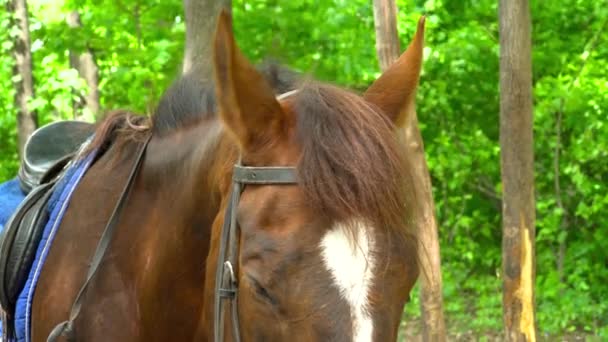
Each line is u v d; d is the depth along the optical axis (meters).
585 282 11.19
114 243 3.46
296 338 2.52
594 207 10.84
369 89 2.96
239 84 2.77
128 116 3.78
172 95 3.52
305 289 2.51
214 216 3.12
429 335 7.27
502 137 7.17
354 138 2.60
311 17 9.66
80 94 12.09
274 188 2.67
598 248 11.41
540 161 11.76
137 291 3.41
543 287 10.77
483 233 12.20
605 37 10.95
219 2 6.37
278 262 2.55
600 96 10.64
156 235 3.37
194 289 3.28
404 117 2.94
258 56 8.83
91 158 3.73
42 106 11.60
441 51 10.61
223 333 2.79
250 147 2.78
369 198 2.52
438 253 6.98
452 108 11.51
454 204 12.52
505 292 7.31
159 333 3.36
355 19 9.98
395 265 2.53
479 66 10.90
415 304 10.88
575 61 11.08
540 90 10.95
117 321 3.41
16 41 11.74
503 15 7.00
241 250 2.69
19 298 3.68
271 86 3.12
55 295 3.55
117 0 10.16
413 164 2.68
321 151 2.60
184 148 3.37
